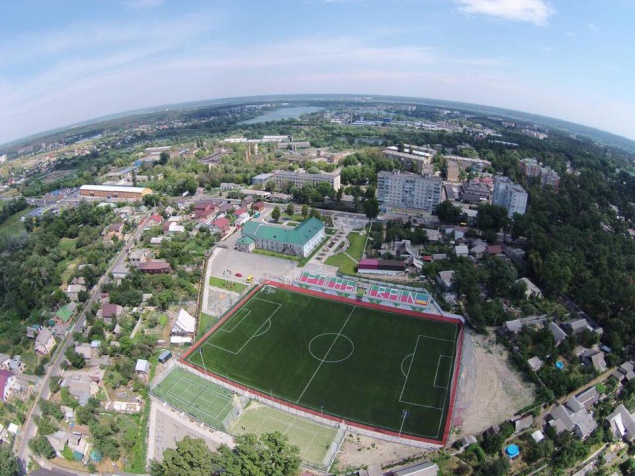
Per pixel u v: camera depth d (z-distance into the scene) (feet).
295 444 411.13
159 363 531.91
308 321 607.78
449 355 531.50
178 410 458.09
